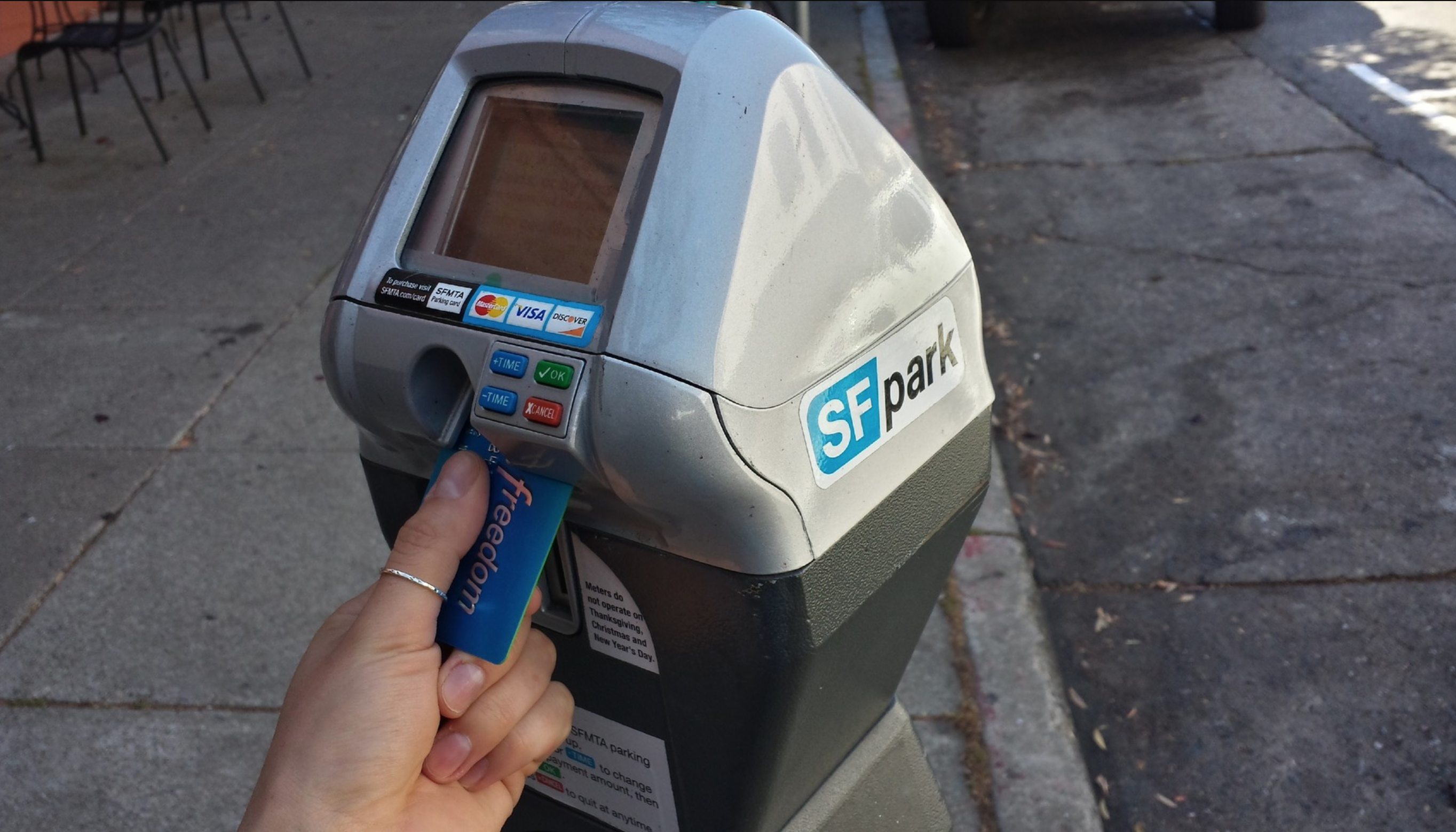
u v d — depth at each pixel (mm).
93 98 6645
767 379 892
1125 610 2787
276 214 4914
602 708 1159
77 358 3877
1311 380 3561
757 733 1047
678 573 976
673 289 877
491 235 1037
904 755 1348
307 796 873
